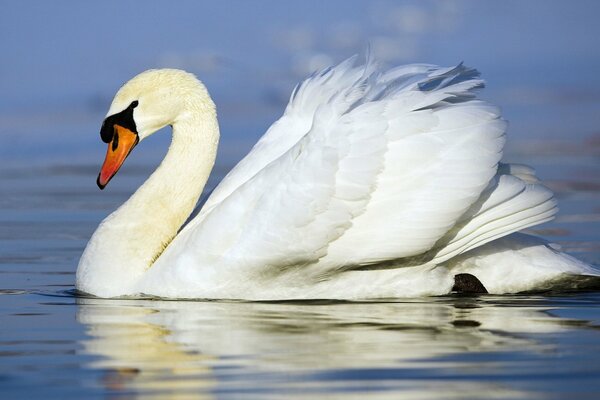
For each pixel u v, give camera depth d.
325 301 14.30
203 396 9.55
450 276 14.62
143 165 29.95
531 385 9.80
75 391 9.80
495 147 13.80
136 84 15.46
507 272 14.62
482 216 13.99
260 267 14.06
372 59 14.59
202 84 15.65
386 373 10.17
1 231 20.77
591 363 10.49
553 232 19.94
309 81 15.77
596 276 14.53
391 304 13.91
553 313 13.08
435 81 14.52
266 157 15.20
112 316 13.06
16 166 31.00
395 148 13.77
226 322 12.57
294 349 11.09
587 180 25.98
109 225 15.24
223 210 14.23
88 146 33.97
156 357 10.88
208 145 15.62
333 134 13.79
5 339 11.77
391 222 13.83
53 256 18.09
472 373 10.15
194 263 14.29
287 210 13.80
